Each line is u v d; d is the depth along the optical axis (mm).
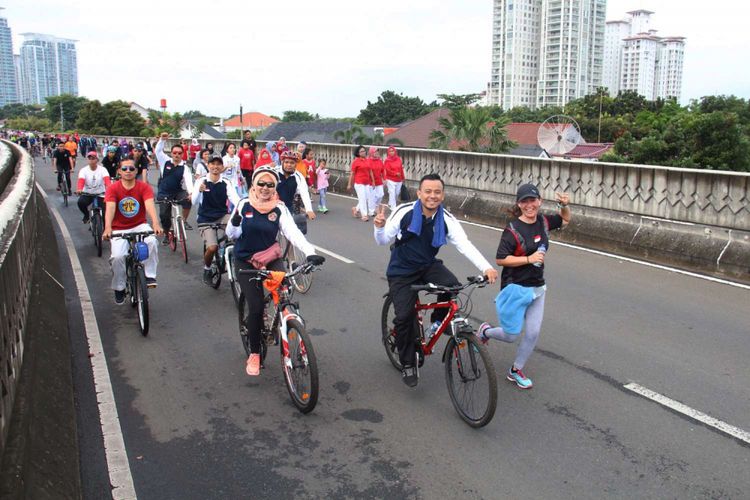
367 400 5113
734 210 9078
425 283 5020
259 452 4309
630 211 10719
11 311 4074
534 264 5035
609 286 8414
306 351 4668
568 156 50062
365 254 10586
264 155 13461
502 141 31859
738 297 7891
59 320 6523
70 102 127938
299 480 3971
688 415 4805
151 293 8289
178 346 6316
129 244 7008
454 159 15609
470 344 4602
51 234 11586
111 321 7062
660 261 9914
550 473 4031
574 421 4727
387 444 4414
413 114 100188
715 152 32375
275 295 5082
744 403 5000
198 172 12828
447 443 4422
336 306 7617
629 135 39188
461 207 14805
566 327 6781
